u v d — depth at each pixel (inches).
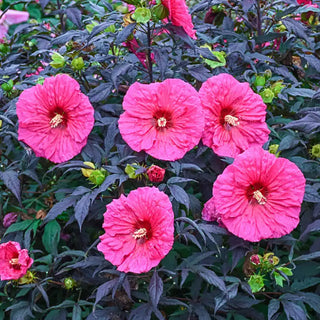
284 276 52.2
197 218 57.7
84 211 52.8
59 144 57.4
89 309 60.3
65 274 61.4
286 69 65.9
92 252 61.5
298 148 61.7
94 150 58.5
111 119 59.4
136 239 51.1
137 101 53.6
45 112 57.1
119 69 56.6
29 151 61.6
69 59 63.0
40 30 78.1
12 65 69.2
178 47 63.5
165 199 49.7
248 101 55.8
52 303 63.8
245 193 51.8
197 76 58.5
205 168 61.2
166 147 53.5
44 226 65.3
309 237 61.4
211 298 57.4
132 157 53.7
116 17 60.3
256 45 71.0
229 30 69.3
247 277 55.8
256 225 51.7
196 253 55.9
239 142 55.9
